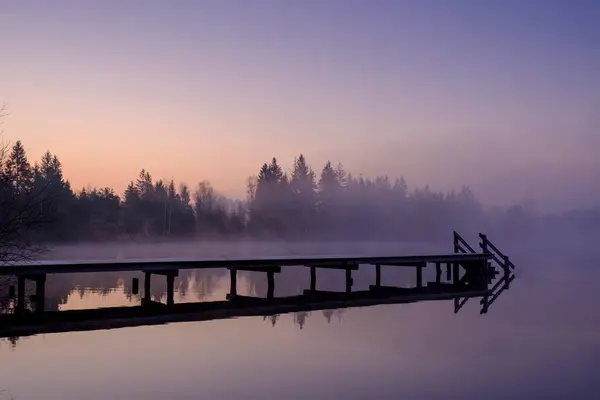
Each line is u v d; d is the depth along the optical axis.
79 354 12.62
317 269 42.25
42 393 9.82
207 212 96.75
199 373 11.20
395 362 12.31
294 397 9.82
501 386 10.66
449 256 29.27
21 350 12.95
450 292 25.83
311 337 14.80
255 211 98.75
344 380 10.88
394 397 9.91
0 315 17.52
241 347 13.52
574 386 10.71
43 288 18.05
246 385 10.47
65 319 16.88
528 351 13.53
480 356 12.97
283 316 18.12
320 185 107.06
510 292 26.23
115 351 12.95
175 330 15.52
